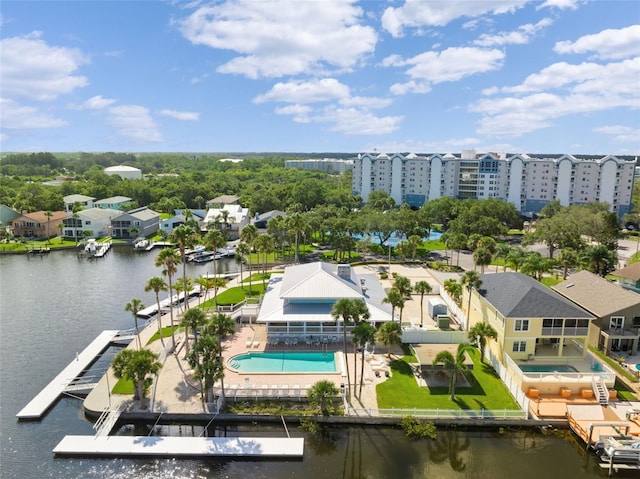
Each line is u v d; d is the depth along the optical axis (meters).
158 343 57.69
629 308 53.53
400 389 46.91
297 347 56.19
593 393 45.50
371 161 189.62
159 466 37.09
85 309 74.06
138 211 141.00
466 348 50.06
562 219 110.25
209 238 76.19
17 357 56.44
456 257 106.88
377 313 57.91
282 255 105.94
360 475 36.47
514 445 40.50
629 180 154.62
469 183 174.38
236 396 44.81
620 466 36.75
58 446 38.38
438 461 38.28
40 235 130.50
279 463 37.78
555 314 48.94
